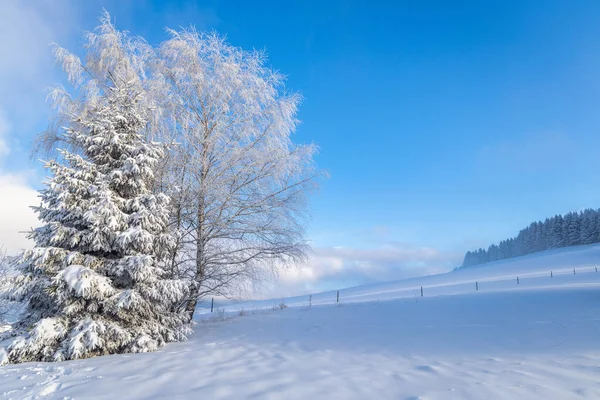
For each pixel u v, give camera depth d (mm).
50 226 8766
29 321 9000
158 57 13008
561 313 11516
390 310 14172
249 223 12805
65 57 11672
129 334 8484
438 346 7625
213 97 12664
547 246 116625
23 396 5160
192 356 7480
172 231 10656
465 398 4285
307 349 7812
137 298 8422
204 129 12617
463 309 13664
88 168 9336
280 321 12344
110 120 10070
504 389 4523
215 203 12562
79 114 11805
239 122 12906
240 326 11672
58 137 11859
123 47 12477
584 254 71062
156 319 9570
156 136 11875
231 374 5910
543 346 7102
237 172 12688
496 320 10750
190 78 12617
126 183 9727
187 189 11945
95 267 8773
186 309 12188
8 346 7719
